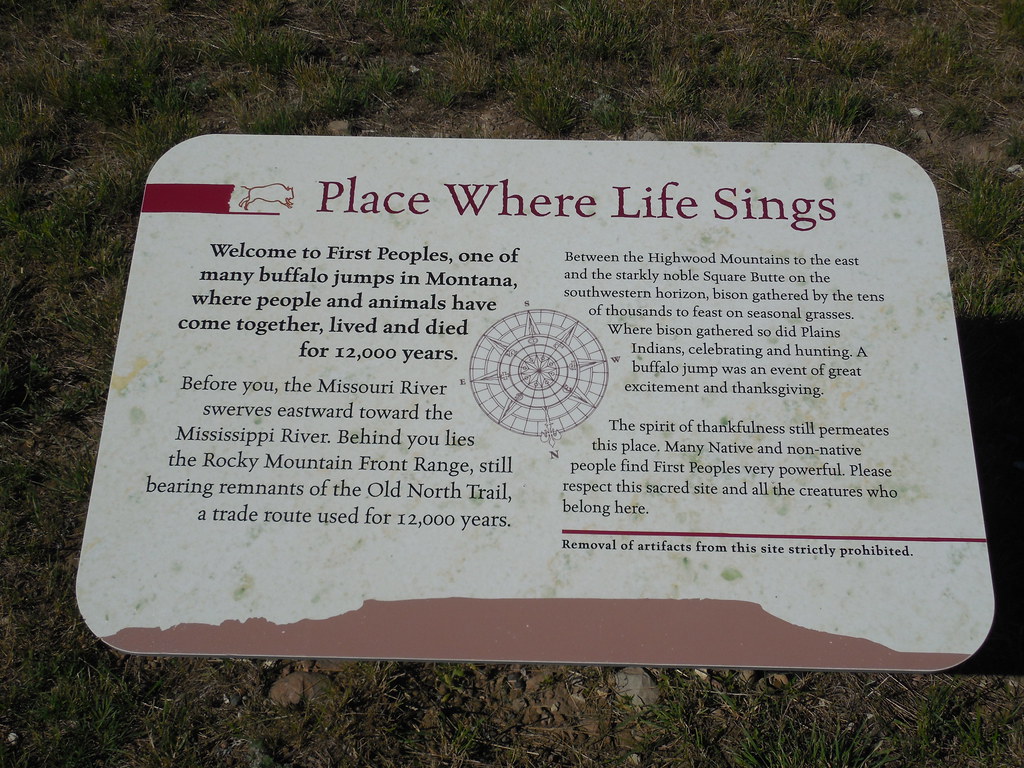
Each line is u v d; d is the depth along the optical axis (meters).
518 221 2.53
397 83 4.06
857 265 2.47
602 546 2.20
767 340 2.38
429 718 2.56
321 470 2.25
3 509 2.89
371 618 2.14
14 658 2.60
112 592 2.15
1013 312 3.39
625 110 3.96
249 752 2.48
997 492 3.08
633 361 2.36
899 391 2.33
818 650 2.12
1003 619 2.79
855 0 4.40
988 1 4.44
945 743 2.53
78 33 4.24
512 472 2.26
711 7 4.37
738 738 2.53
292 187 2.55
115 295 3.34
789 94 3.98
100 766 2.46
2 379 3.10
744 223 2.52
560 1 4.36
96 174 3.69
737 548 2.20
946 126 3.99
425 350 2.37
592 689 2.62
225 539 2.20
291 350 2.36
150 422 2.29
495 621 2.14
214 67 4.15
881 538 2.20
